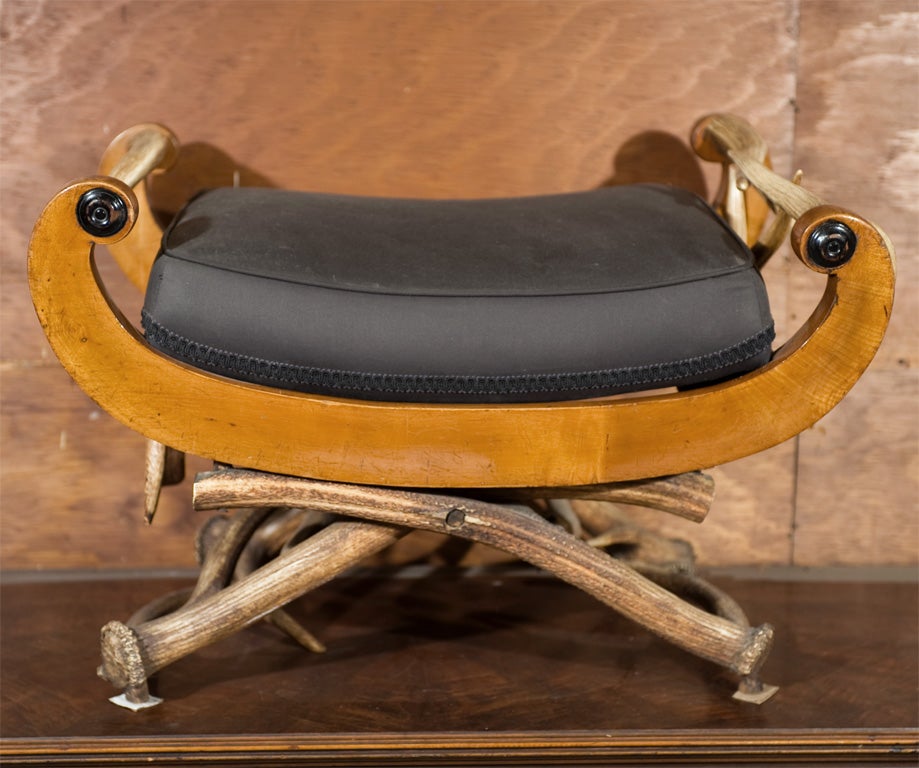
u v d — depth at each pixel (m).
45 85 1.42
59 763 1.07
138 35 1.41
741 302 1.05
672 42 1.45
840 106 1.47
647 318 1.03
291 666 1.26
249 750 1.08
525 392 1.03
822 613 1.44
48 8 1.40
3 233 1.45
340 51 1.43
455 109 1.46
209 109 1.44
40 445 1.50
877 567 1.57
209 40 1.42
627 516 1.51
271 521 1.33
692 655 1.29
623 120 1.47
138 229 1.33
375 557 1.55
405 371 1.02
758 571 1.57
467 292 1.02
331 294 1.01
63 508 1.52
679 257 1.06
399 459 1.04
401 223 1.13
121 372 1.02
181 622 1.14
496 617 1.40
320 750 1.08
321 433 1.03
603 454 1.05
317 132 1.46
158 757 1.08
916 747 1.10
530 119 1.46
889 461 1.56
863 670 1.27
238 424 1.03
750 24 1.45
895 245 1.51
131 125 1.44
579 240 1.09
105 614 1.41
